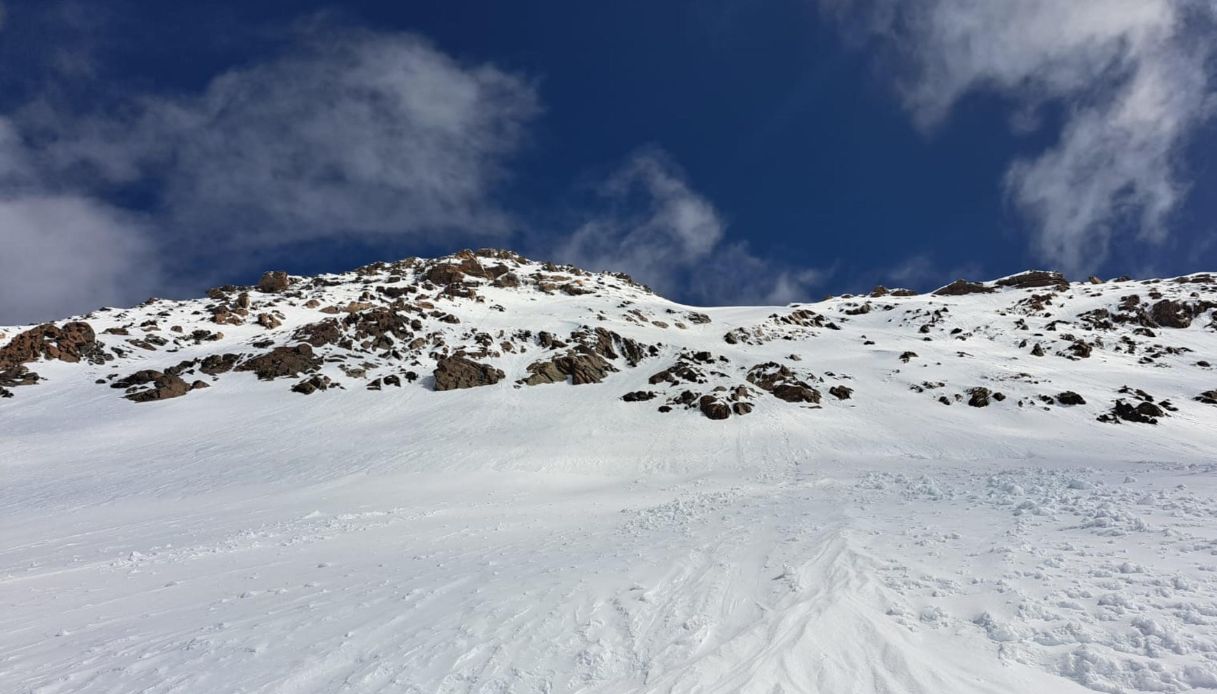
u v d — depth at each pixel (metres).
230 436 43.22
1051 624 6.57
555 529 18.19
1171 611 6.36
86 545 17.70
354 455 37.28
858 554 9.92
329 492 28.25
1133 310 82.25
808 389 52.56
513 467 35.31
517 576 11.08
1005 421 46.28
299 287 99.50
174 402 51.62
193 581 12.58
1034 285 104.38
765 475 32.12
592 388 55.94
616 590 9.64
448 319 75.38
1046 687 5.61
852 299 112.81
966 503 13.23
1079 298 92.12
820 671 6.36
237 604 10.47
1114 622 6.38
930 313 86.81
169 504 25.94
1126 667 5.62
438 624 8.56
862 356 65.88
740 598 8.80
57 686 7.20
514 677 6.88
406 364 62.94
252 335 73.12
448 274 105.00
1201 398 51.09
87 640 8.91
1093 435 42.31
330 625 8.81
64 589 12.23
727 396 50.47
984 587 7.79
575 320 77.62
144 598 11.33
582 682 6.71
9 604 11.13
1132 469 17.27
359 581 11.70
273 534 18.34
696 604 8.71
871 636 6.93
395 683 6.82
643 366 62.09
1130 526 9.33
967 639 6.61
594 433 43.78
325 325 68.12
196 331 72.06
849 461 34.88
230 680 7.08
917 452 38.47
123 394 53.38
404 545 16.17
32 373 56.94
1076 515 10.60
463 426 45.59
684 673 6.63
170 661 7.74
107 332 68.75
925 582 8.27
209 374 59.00
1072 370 59.88
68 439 42.16
